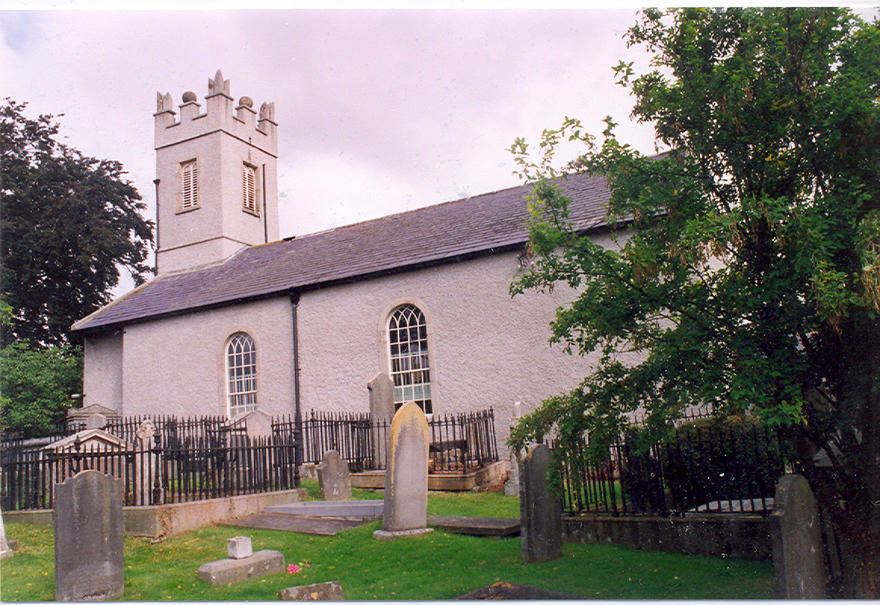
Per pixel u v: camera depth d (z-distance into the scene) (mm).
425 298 16547
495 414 15109
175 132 25859
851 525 5562
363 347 17375
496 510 10250
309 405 17922
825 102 5172
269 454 11180
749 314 5410
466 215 18844
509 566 7121
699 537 7348
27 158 26188
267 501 10500
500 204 18641
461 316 15961
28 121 26000
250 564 7059
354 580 6832
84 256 25734
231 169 25156
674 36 5898
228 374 19891
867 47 5242
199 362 20266
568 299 14734
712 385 5312
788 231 4922
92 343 23344
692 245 5004
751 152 5711
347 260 18953
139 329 21672
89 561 6484
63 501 6410
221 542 8539
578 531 8227
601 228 13367
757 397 4969
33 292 25734
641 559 7223
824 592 5398
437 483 12398
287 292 18656
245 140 25969
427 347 16344
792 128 5473
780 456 6441
